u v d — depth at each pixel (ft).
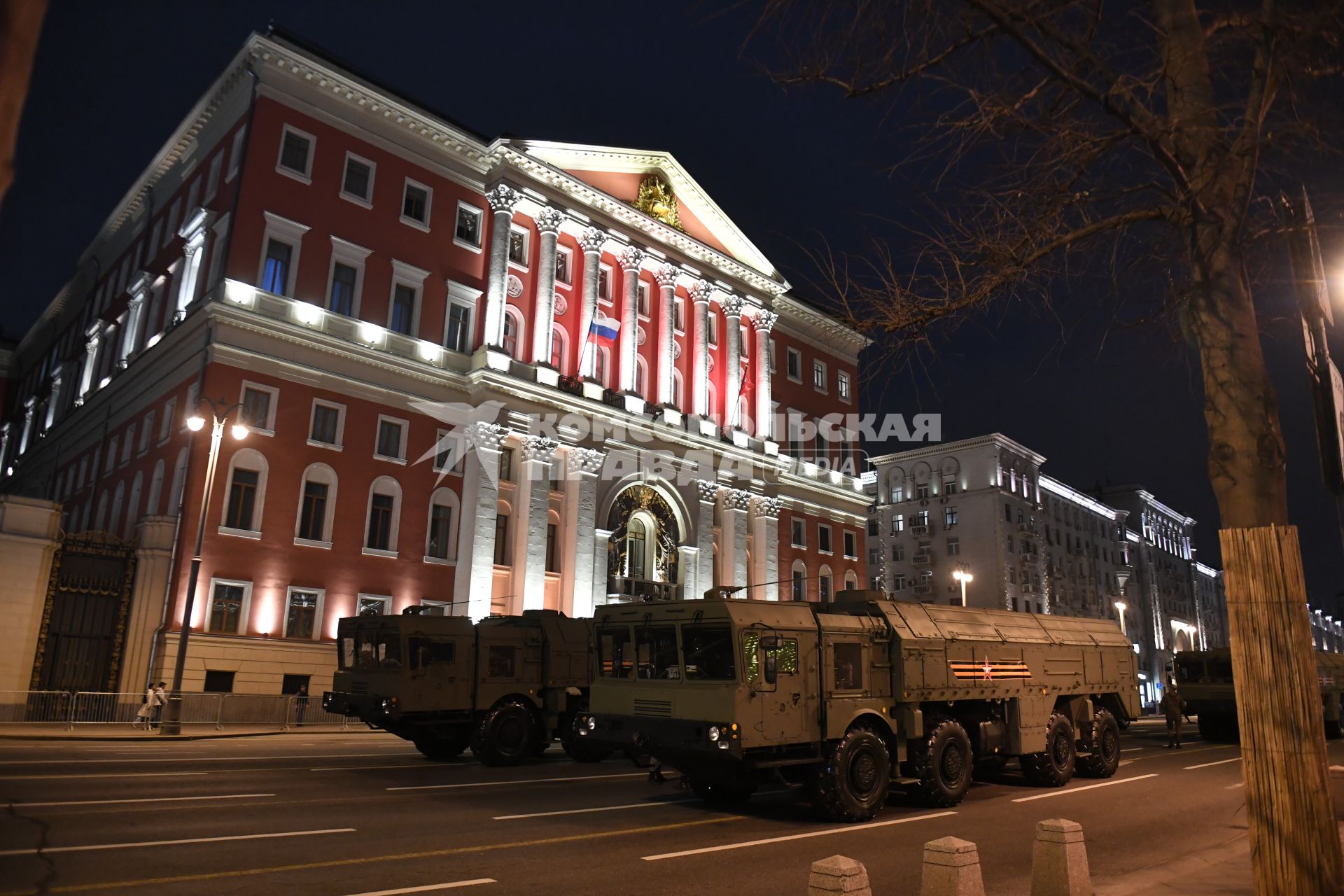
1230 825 44.27
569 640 70.13
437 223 127.34
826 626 45.60
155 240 135.03
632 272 147.54
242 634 100.27
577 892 28.89
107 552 96.43
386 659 63.77
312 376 111.04
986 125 20.95
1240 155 19.77
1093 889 29.35
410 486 117.60
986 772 61.98
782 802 48.83
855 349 200.54
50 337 186.80
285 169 113.39
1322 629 440.45
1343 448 21.25
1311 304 21.93
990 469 238.48
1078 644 62.34
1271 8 19.43
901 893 29.58
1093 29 20.34
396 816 41.22
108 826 36.37
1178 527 357.20
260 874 29.73
